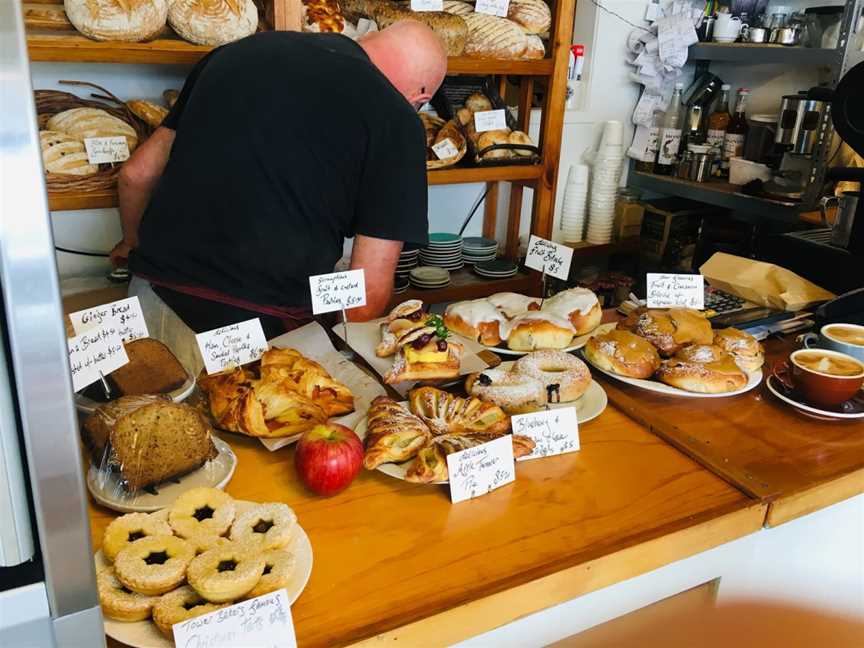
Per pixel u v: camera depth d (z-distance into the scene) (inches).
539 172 97.3
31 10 66.9
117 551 29.6
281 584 28.7
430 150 89.4
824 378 46.7
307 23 78.7
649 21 121.3
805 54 97.6
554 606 33.6
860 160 96.2
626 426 45.8
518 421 41.1
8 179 17.5
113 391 42.0
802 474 41.0
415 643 29.3
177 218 59.9
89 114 73.4
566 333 54.6
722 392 49.4
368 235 60.5
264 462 40.0
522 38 90.2
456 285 98.9
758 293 64.0
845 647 30.0
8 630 21.3
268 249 59.1
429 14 85.0
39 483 20.1
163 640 26.7
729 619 30.8
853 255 65.1
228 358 44.8
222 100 57.9
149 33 69.0
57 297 18.8
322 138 57.5
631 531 35.5
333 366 49.6
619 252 122.0
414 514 36.1
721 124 120.3
